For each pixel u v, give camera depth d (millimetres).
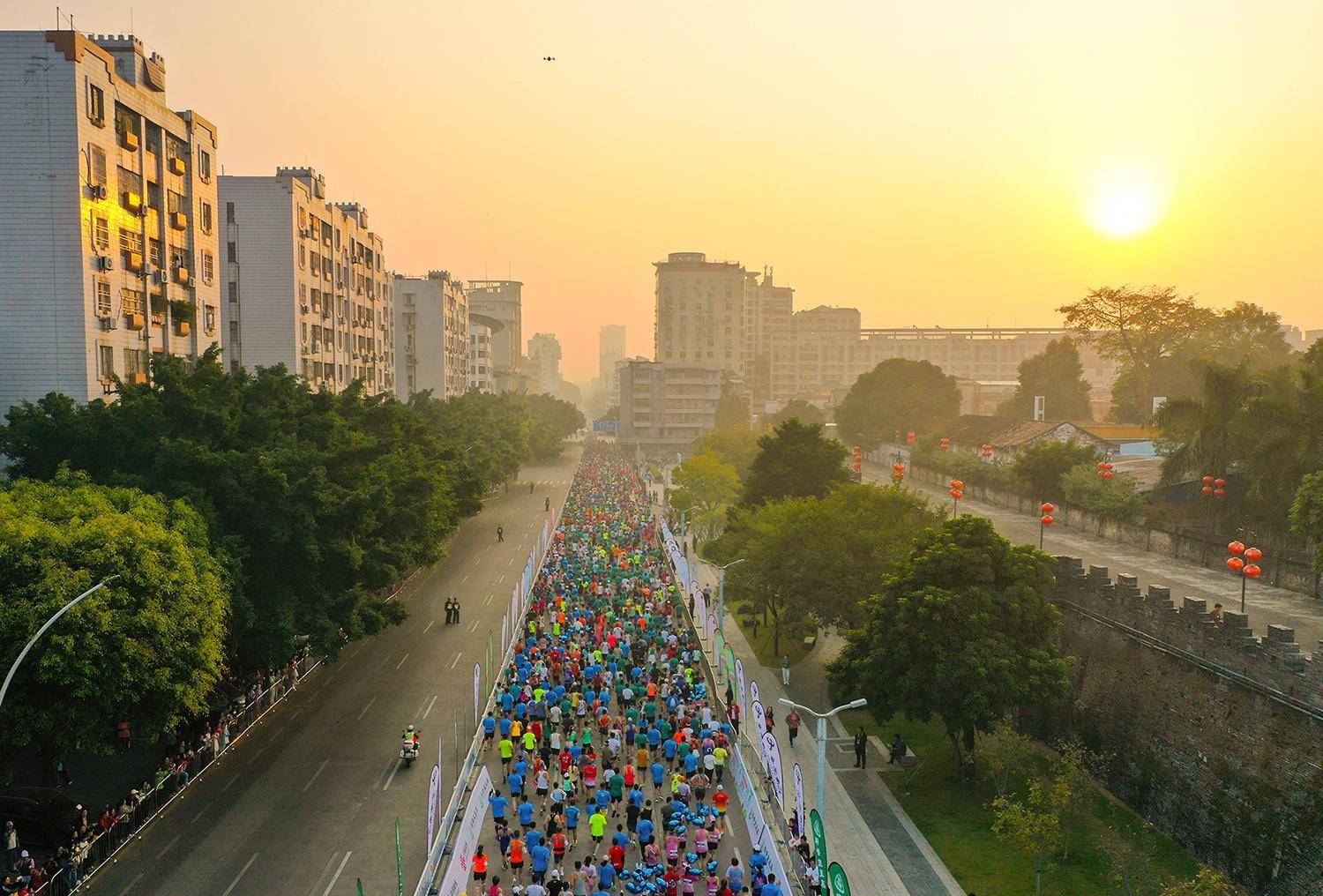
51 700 30562
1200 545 63406
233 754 41844
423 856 33031
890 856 36406
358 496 43906
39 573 30125
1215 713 37906
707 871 31172
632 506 122125
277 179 82688
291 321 83562
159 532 33125
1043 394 147375
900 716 51500
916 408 154625
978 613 40125
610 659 51531
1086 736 45688
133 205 54375
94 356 51062
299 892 30516
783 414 191250
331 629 43500
